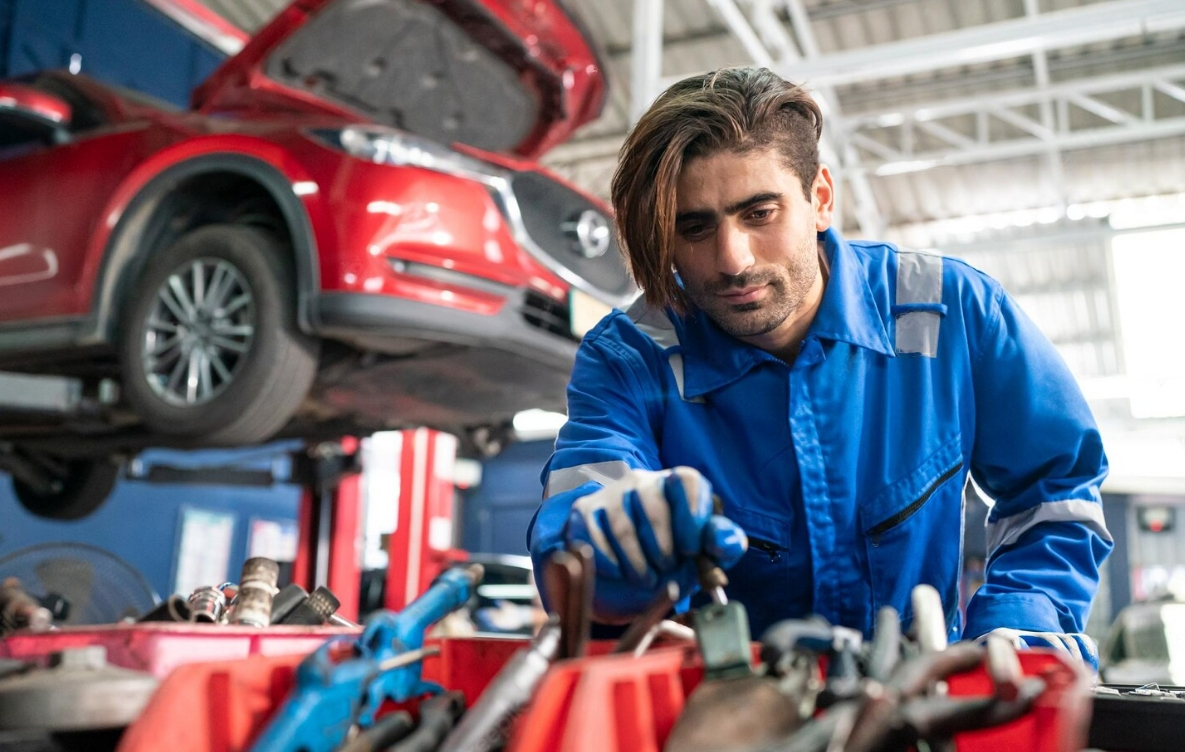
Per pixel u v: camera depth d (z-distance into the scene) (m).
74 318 2.85
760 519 1.06
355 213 2.50
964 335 1.09
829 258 1.13
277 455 4.15
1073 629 0.95
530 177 2.78
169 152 2.77
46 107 2.90
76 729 0.56
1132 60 7.75
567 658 0.52
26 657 0.69
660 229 0.95
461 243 2.58
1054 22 4.42
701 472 1.08
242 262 2.65
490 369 2.86
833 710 0.45
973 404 1.10
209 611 0.94
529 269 2.71
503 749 0.53
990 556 1.15
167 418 2.69
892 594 1.04
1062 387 1.09
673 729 0.49
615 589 0.68
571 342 2.88
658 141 0.95
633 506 0.64
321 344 2.82
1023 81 8.01
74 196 2.90
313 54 2.91
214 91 3.00
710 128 0.93
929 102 8.31
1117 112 7.32
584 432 1.02
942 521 1.08
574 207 2.89
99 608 2.13
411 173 2.56
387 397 3.08
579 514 0.67
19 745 0.53
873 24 7.47
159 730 0.51
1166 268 10.47
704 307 1.02
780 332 1.08
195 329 2.71
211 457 6.88
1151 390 8.43
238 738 0.54
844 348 1.06
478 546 10.88
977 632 0.94
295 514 8.23
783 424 1.08
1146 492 9.05
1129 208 9.62
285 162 2.59
